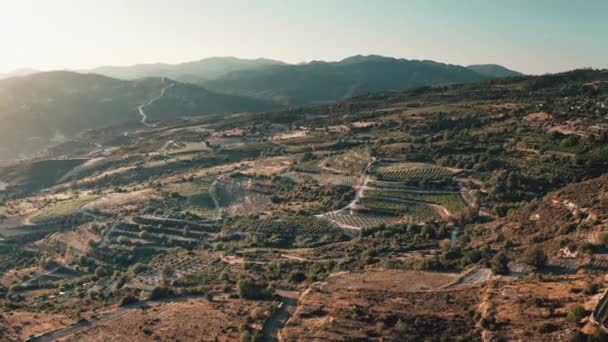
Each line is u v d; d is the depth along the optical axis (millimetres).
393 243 148000
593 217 115750
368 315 88375
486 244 126750
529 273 99125
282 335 85188
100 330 97000
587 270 92812
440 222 161750
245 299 108188
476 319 81750
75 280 163250
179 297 115375
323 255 149250
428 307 89750
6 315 110562
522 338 71438
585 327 68938
